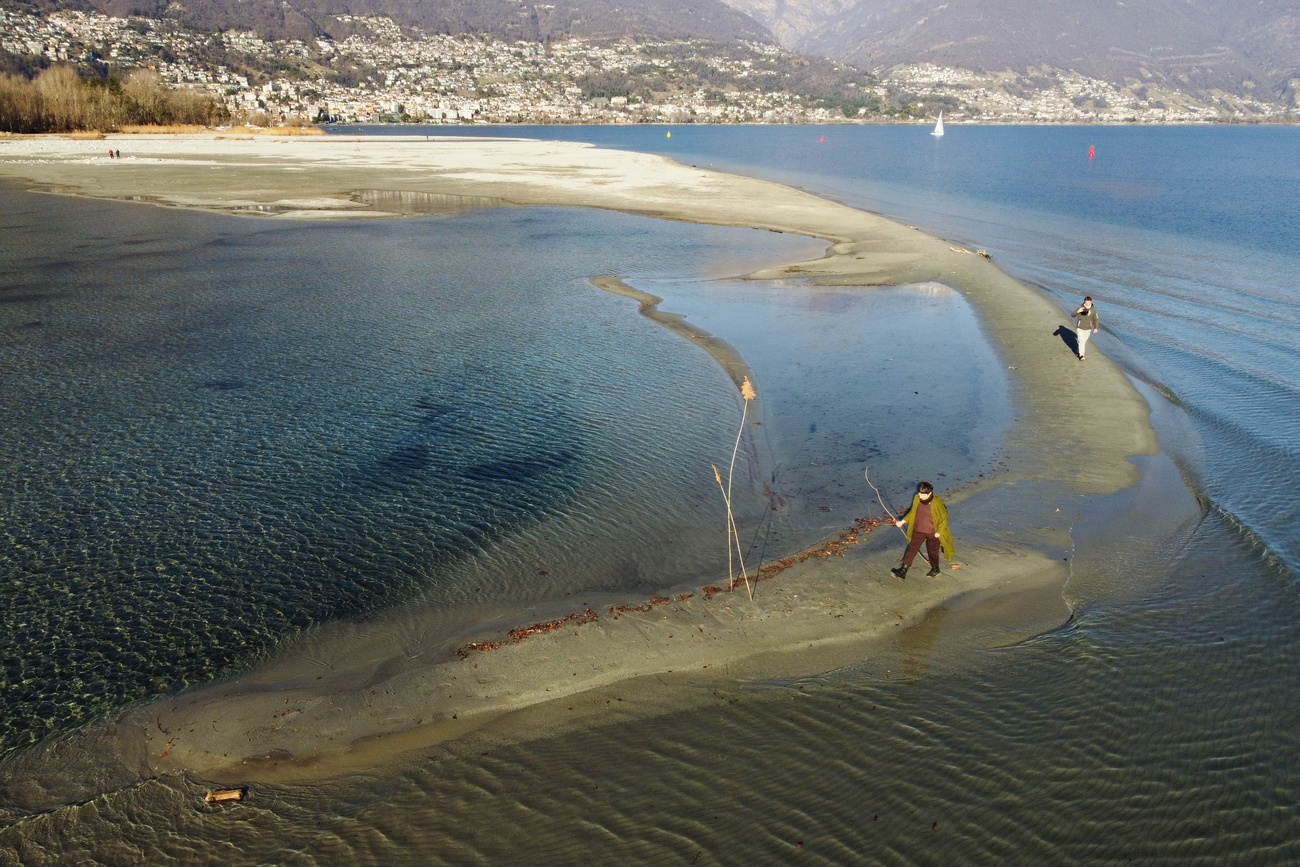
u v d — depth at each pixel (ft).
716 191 194.39
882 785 24.77
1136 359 72.38
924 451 52.75
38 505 44.39
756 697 29.25
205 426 55.26
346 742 27.22
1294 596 35.63
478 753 26.58
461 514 44.19
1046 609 35.12
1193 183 235.20
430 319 82.33
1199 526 42.57
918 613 34.78
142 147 313.32
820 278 104.22
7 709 29.40
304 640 33.63
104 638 33.65
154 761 26.58
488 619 34.78
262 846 22.91
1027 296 93.45
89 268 103.40
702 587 36.94
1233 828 23.03
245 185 195.52
